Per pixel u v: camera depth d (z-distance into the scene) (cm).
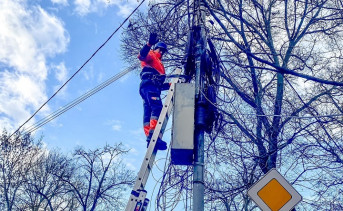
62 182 2469
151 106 619
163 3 786
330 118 720
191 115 507
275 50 854
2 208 2525
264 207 410
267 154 721
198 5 672
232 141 729
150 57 664
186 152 488
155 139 537
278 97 820
